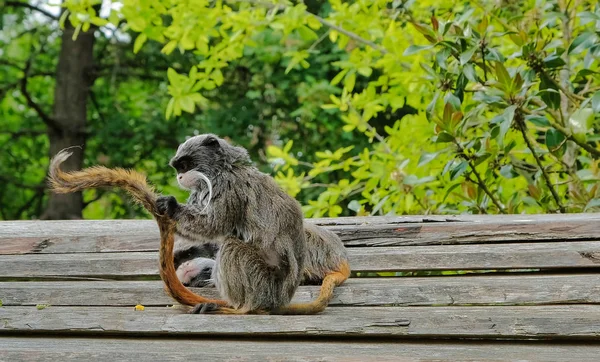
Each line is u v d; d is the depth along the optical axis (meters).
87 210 26.66
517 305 6.02
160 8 11.36
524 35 9.25
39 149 25.00
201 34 11.53
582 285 5.99
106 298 6.46
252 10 12.02
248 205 6.45
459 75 9.23
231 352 5.23
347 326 5.55
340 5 11.31
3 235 7.68
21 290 6.51
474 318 5.48
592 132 10.45
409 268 6.88
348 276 6.79
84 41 23.08
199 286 7.00
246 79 22.20
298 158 20.77
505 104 9.09
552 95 9.12
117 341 5.64
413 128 11.09
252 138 22.53
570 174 10.25
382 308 6.06
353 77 11.67
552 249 6.67
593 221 7.00
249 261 6.20
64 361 5.27
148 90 24.50
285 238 6.32
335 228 7.45
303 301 6.54
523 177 10.72
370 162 11.12
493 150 9.31
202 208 6.42
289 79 20.20
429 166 10.95
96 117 25.83
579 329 5.34
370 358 5.06
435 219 7.66
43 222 8.02
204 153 6.59
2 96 23.30
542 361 4.97
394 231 7.36
